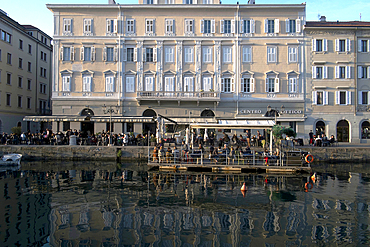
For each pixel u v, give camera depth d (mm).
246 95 37938
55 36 37719
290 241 10133
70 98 37344
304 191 16625
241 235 10594
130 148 28844
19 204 13867
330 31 38156
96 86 37781
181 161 23703
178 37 37906
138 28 38062
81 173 21906
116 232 10750
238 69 37875
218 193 16094
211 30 37969
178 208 13484
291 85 37938
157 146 26250
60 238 10188
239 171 22781
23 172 22297
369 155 28734
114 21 38062
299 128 37750
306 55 38094
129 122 36188
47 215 12398
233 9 37844
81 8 37750
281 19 38125
